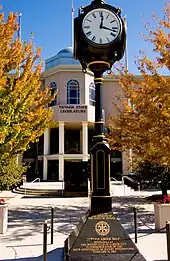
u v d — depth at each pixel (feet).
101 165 20.38
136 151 44.83
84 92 108.58
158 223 31.89
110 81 112.37
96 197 20.08
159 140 36.19
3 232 31.37
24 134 38.37
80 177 71.51
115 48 20.62
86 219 19.76
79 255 18.92
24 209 49.55
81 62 21.83
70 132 127.03
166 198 33.47
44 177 107.86
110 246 19.19
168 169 53.67
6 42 37.01
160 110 35.65
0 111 36.19
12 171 44.34
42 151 121.49
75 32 20.76
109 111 110.93
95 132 21.09
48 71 112.57
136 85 47.52
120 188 82.53
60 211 47.16
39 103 42.11
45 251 19.70
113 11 20.65
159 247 24.99
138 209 48.14
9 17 37.88
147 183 58.49
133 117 41.39
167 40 36.58
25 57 40.04
